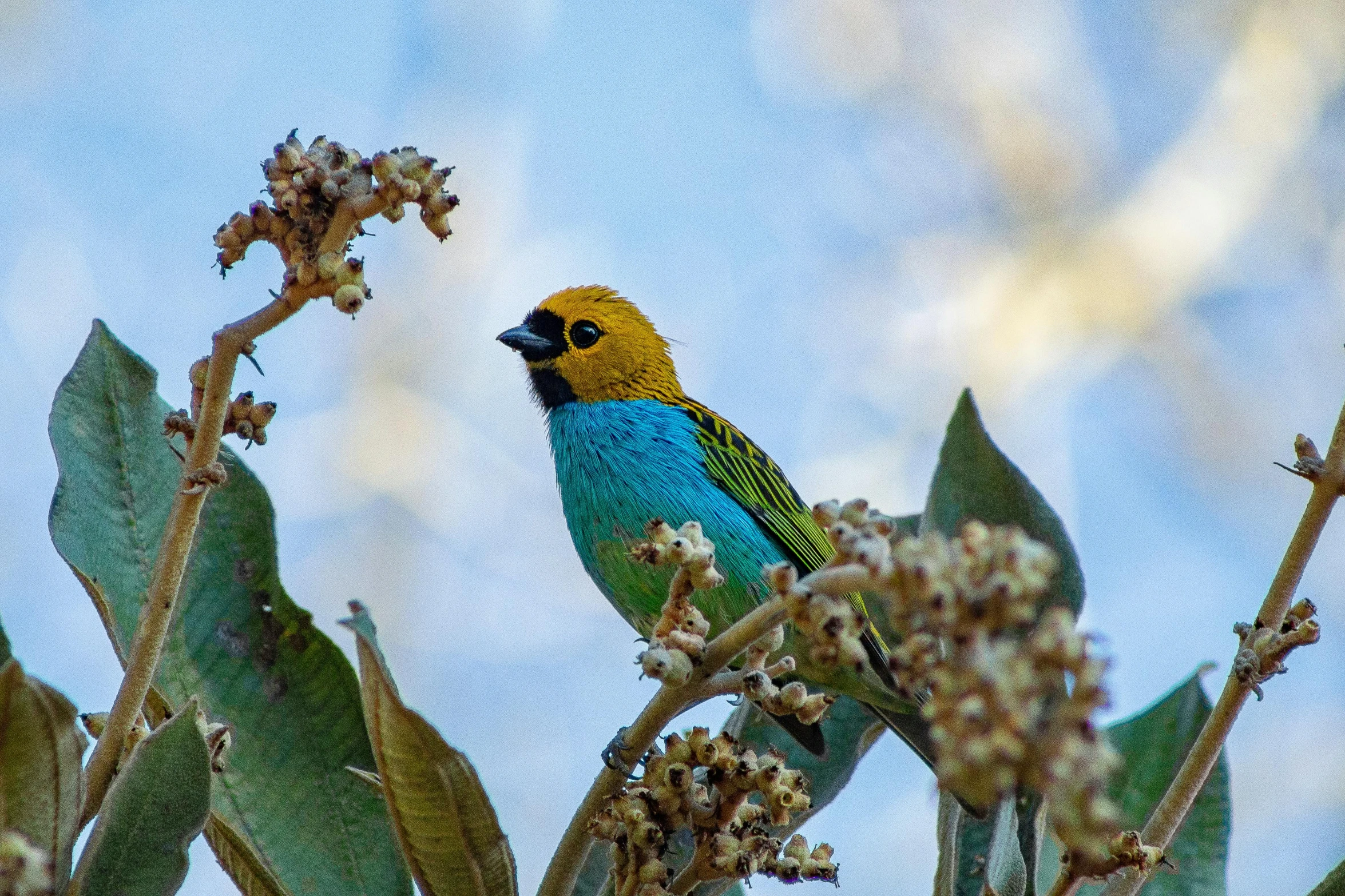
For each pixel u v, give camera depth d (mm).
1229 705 5887
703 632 5605
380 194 5199
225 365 5219
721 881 6492
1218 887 7516
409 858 5516
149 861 5105
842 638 4426
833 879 5727
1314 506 5977
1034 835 6914
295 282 5160
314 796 6672
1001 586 3566
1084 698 3359
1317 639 5805
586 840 5891
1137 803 7797
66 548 6332
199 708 5277
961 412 7480
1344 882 5719
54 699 4660
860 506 4551
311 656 6867
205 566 6852
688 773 5672
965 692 3387
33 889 3822
